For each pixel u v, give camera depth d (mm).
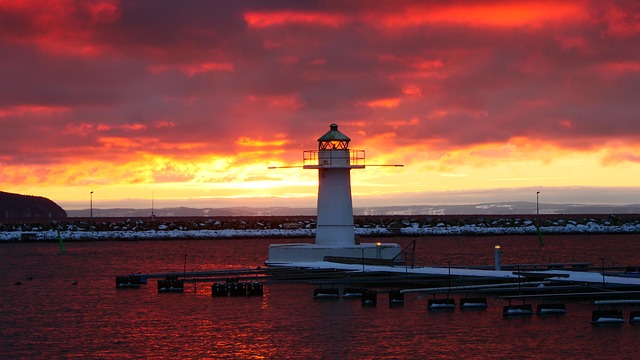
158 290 61594
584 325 45094
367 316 48781
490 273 57750
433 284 57906
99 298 59031
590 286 50781
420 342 42000
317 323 47000
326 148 66188
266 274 67125
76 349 41781
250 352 40625
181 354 40438
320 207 67625
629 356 38750
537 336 42781
